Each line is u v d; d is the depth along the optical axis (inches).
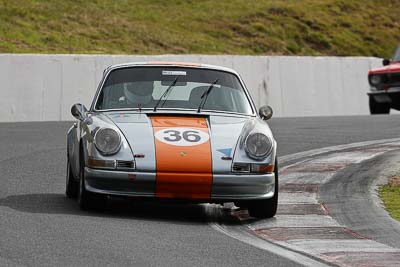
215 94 1275.8
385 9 5098.4
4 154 1784.0
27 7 3897.6
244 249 985.5
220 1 4680.1
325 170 1594.5
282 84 3378.4
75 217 1133.1
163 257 917.2
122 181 1140.5
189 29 4227.4
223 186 1149.1
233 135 1186.6
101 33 3873.0
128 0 4466.0
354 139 2113.7
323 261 944.3
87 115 1257.4
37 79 2824.8
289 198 1357.0
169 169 1138.7
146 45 3870.6
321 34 4515.3
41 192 1347.2
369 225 1170.0
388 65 3097.9
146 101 1259.2
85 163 1167.6
